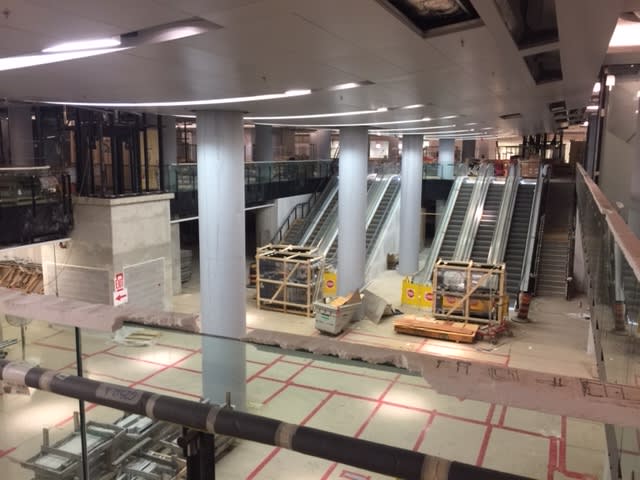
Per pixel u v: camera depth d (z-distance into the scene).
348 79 7.37
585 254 10.59
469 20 4.91
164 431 6.99
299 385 9.70
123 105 10.55
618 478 3.11
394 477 1.66
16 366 2.33
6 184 13.63
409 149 24.31
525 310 17.94
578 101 12.50
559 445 8.17
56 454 6.90
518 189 25.92
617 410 1.45
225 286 10.76
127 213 15.76
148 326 2.25
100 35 4.40
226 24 4.21
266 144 29.39
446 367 1.66
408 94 9.30
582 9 4.74
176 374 8.02
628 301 3.66
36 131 19.05
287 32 4.57
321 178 30.98
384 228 25.94
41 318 2.31
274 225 28.47
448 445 7.81
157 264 16.95
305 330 17.08
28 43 4.64
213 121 10.52
